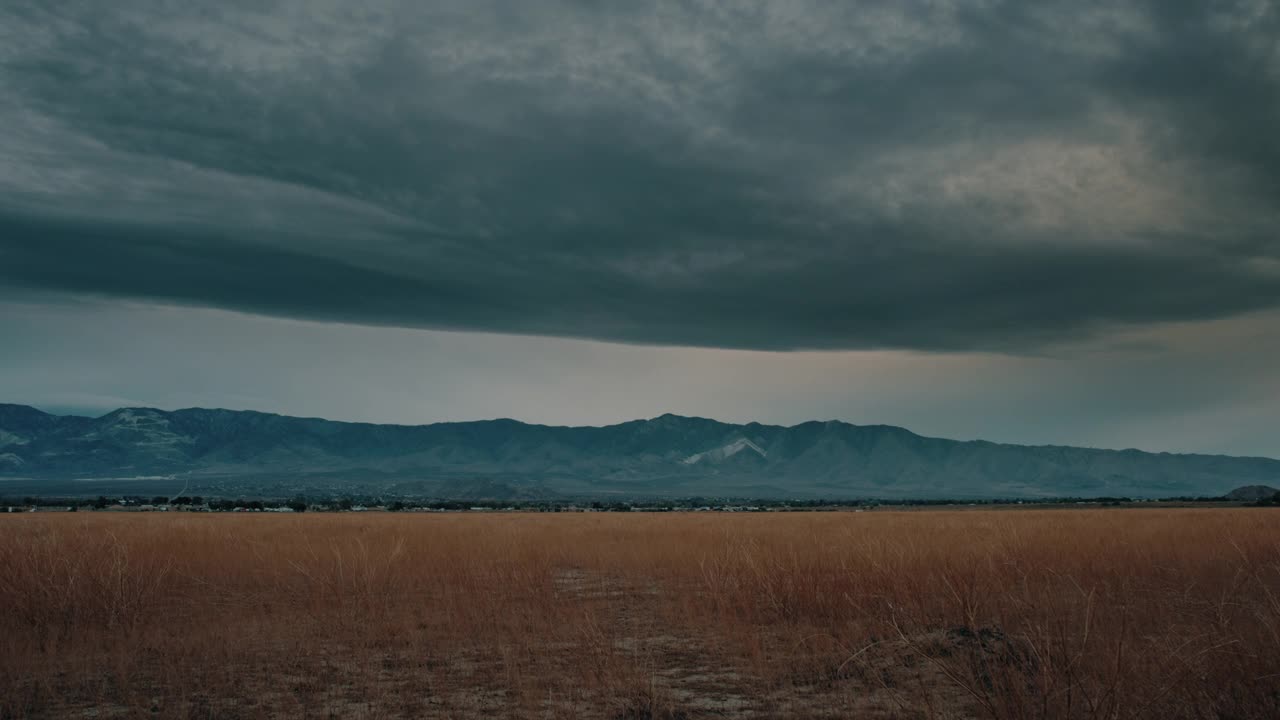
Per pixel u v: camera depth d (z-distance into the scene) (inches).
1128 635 334.3
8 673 342.6
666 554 807.1
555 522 1657.2
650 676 323.9
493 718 284.4
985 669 287.3
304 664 363.9
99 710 299.1
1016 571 524.1
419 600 524.7
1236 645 281.3
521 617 455.2
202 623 449.7
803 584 467.2
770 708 290.7
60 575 484.7
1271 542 727.7
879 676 315.0
